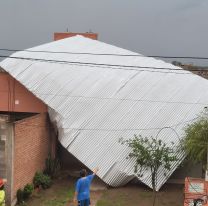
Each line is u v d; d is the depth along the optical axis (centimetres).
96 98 2159
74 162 2330
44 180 1894
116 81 2234
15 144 1638
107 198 1773
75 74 2292
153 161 1669
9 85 2392
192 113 2084
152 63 2420
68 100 2167
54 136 2234
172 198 1772
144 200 1745
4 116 2369
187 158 1877
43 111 2352
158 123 2044
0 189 1473
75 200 1313
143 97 2155
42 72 2322
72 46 2591
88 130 2047
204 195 1493
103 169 1927
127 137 2003
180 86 2228
